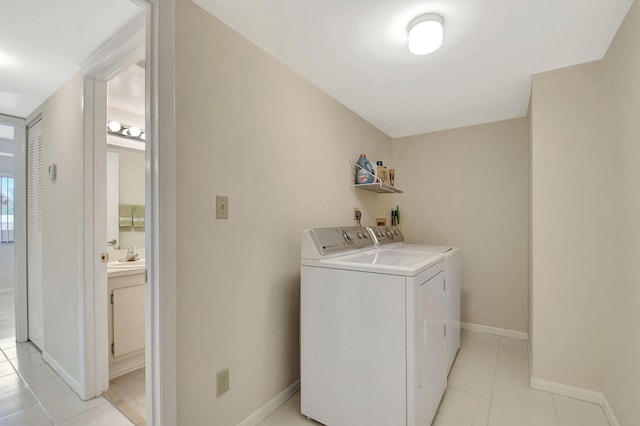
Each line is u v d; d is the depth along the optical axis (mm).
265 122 1650
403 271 1332
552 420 1618
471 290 2965
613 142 1605
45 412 1655
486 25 1435
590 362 1783
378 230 2375
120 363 2094
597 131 1769
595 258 1770
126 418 1611
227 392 1426
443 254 1885
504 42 1581
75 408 1690
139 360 2197
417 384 1332
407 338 1320
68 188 1923
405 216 3342
